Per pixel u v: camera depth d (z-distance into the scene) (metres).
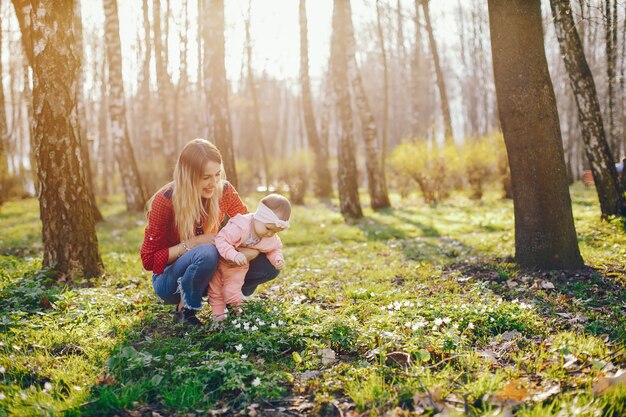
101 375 3.67
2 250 10.35
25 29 8.93
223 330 4.36
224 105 12.16
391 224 14.23
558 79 30.70
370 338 4.19
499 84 6.74
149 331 4.68
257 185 34.94
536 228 6.74
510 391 3.20
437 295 5.69
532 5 6.49
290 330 4.36
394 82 48.06
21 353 4.09
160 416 3.21
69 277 6.73
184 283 4.49
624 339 4.02
